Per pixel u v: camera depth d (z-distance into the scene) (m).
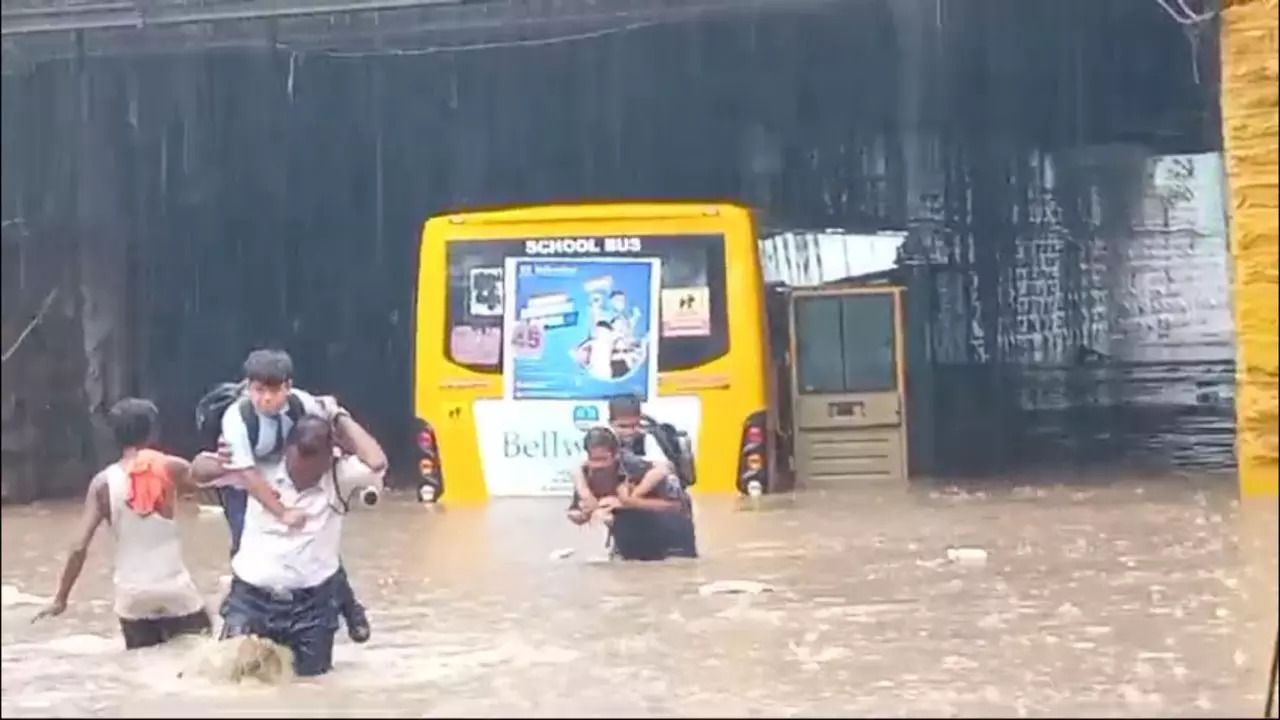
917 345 24.17
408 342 24.55
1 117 21.66
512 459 16.78
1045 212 24.17
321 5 18.47
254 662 7.57
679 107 25.23
